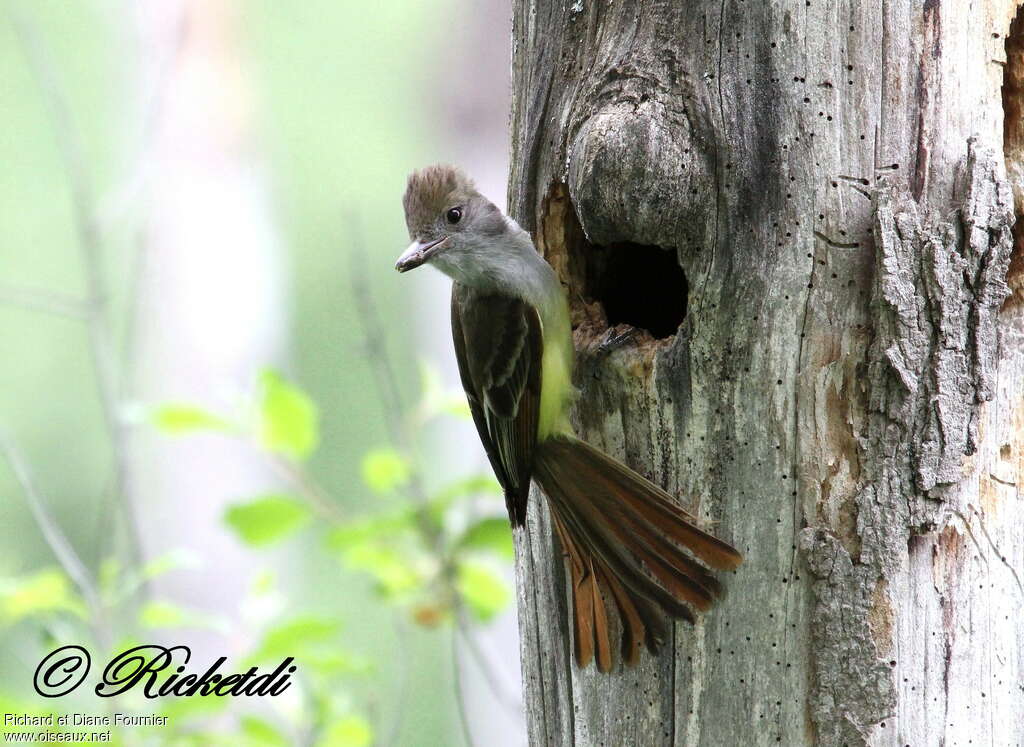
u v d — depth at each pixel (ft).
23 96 72.59
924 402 22.29
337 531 31.73
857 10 22.47
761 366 22.91
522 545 27.02
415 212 27.37
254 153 71.67
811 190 22.62
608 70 23.71
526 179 26.17
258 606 31.60
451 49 69.87
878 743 22.53
